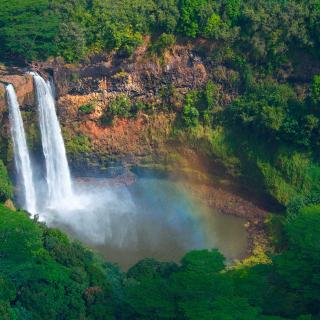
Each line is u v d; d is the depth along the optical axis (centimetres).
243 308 3584
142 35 7188
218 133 7138
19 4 7081
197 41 7169
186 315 3538
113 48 7125
